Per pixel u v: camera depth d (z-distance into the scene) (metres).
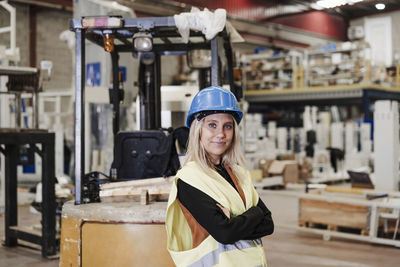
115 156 3.16
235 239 1.57
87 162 7.13
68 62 16.11
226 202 1.64
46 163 4.57
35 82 4.56
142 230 2.51
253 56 16.64
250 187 1.80
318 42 19.45
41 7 15.12
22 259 4.66
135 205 2.69
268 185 9.45
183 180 1.67
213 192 1.64
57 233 4.98
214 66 2.84
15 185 5.23
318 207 5.68
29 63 15.12
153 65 3.79
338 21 19.95
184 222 1.72
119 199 2.85
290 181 9.89
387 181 6.14
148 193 2.74
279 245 5.23
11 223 5.20
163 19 2.83
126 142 3.15
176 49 3.64
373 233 5.14
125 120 7.53
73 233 2.63
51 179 4.62
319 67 15.32
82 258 2.60
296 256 4.75
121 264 2.52
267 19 16.30
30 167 9.23
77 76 2.83
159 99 3.91
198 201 1.61
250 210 1.66
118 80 3.62
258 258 1.68
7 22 6.44
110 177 3.16
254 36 18.02
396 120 6.12
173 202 1.66
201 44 3.61
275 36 17.88
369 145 12.28
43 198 4.63
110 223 2.54
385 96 15.16
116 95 3.61
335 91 14.70
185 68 16.91
